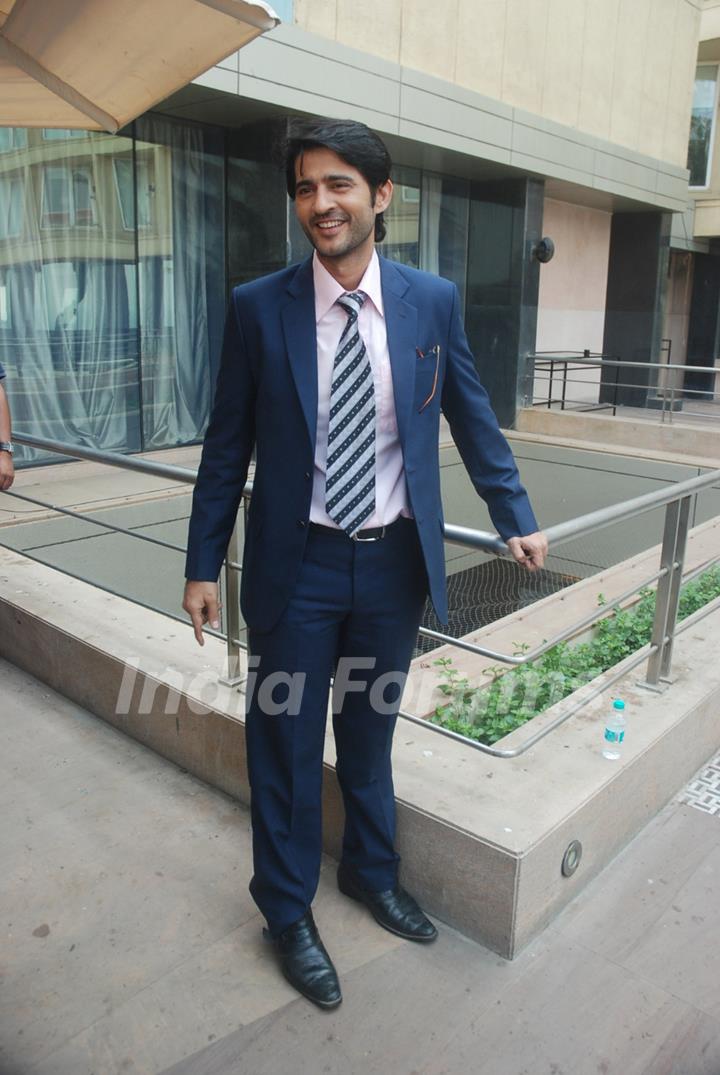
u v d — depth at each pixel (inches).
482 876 87.2
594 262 615.2
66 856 102.0
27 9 93.2
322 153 67.0
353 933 90.2
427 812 90.8
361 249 70.7
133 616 144.5
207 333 359.9
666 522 117.8
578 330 613.6
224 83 297.1
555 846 89.4
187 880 98.4
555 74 467.2
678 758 115.9
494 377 498.3
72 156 303.6
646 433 441.4
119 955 87.0
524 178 466.3
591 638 178.5
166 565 267.1
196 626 82.1
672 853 104.7
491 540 84.6
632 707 117.2
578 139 483.5
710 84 677.9
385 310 73.3
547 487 451.5
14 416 303.0
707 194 694.5
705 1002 82.4
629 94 532.1
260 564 78.4
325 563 77.4
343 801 94.6
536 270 488.1
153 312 339.0
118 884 97.4
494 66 426.0
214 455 80.4
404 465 75.6
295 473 75.1
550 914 92.3
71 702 139.8
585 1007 81.4
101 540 246.1
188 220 344.2
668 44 559.8
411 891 94.6
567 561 364.2
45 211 299.4
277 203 337.7
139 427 340.8
